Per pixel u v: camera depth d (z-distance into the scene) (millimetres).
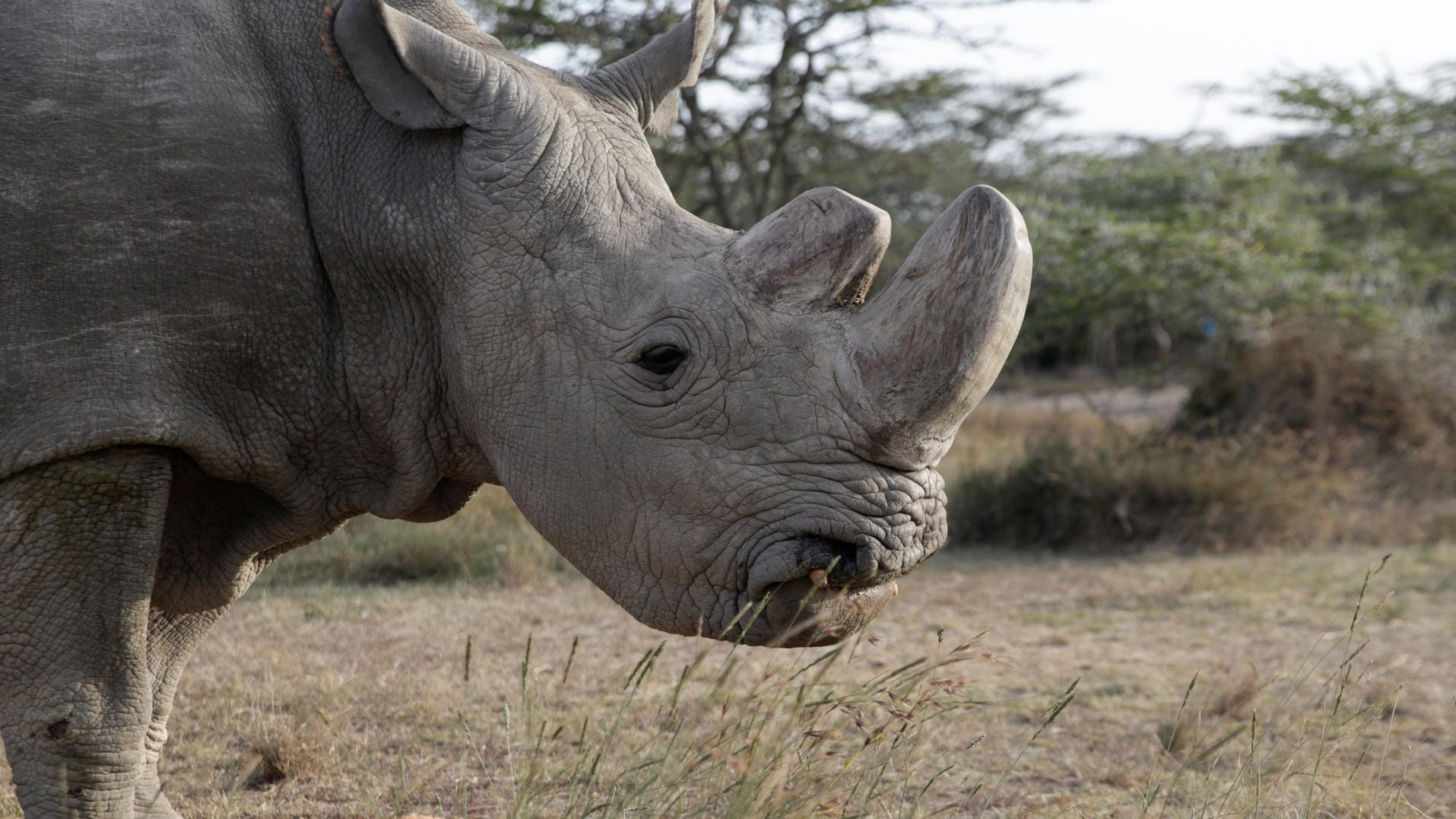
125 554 4074
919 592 11156
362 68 4363
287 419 4461
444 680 7371
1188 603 10672
